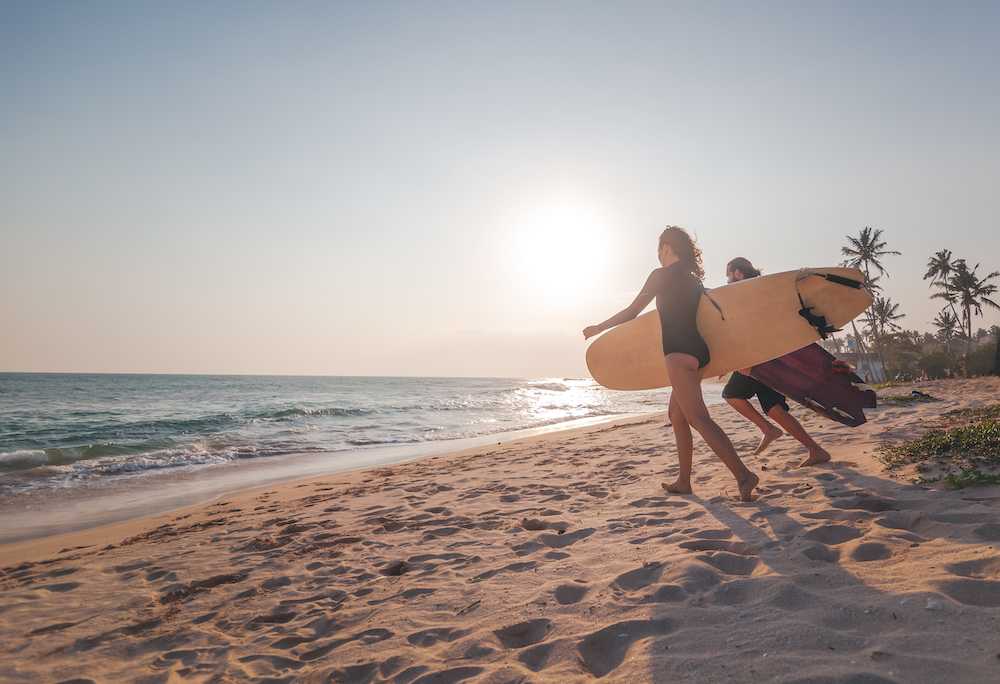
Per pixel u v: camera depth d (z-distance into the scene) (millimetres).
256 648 2105
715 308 3375
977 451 3297
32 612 2695
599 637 1729
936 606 1506
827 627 1521
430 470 7281
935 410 6770
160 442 11414
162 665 2039
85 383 57875
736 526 2775
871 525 2441
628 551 2639
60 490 7008
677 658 1480
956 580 1652
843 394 3934
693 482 4246
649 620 1770
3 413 19891
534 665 1659
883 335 60906
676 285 3354
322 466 8742
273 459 9656
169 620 2496
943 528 2238
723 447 3281
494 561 2814
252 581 2955
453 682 1615
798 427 4246
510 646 1832
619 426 13039
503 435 13289
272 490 6590
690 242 3510
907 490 2988
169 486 7215
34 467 9000
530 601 2135
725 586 1938
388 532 3771
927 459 3516
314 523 4250
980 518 2287
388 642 1985
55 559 3869
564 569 2514
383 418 18969
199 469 8578
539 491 4773
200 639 2250
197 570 3230
